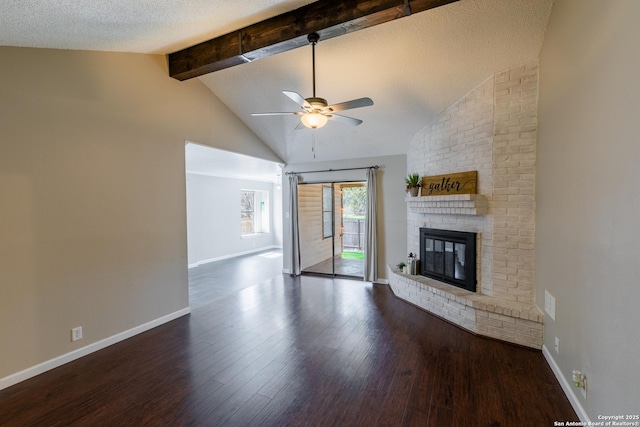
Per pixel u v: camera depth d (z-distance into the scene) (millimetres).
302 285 5480
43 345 2629
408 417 2023
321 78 3791
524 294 3168
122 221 3244
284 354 2910
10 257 2438
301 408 2129
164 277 3713
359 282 5656
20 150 2484
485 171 3377
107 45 2836
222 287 5414
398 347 3023
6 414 2098
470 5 2625
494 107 3250
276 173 7816
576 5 2062
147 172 3502
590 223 1825
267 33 2854
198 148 4422
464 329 3408
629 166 1397
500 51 3016
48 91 2650
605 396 1625
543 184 2803
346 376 2521
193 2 2111
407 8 2316
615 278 1523
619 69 1496
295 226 6262
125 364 2748
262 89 4195
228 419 2027
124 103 3254
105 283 3090
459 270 3838
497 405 2131
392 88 3803
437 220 4164
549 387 2330
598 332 1709
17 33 2184
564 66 2291
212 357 2865
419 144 4633
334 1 2537
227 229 8578
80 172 2881
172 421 2016
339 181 5914
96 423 2004
